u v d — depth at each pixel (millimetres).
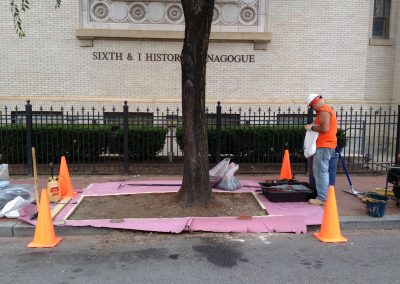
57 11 12242
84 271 4684
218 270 4699
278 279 4453
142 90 12641
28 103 9516
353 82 13141
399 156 7617
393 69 14031
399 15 13758
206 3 6254
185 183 6844
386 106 13992
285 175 8656
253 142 10117
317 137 6910
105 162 10188
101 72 12516
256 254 5207
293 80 12969
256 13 12617
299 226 6094
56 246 5508
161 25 12367
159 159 10680
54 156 9938
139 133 10117
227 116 12031
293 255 5180
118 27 12297
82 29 12156
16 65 12297
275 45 12820
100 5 12266
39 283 4359
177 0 12281
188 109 6676
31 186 7199
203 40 6461
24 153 9852
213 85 12797
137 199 7297
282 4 12719
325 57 12984
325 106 6895
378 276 4543
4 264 4895
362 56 13102
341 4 12883
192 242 5648
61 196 7293
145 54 12562
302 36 12859
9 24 12164
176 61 12633
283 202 7125
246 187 8211
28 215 6262
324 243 5637
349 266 4828
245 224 6129
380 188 8086
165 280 4426
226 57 12742
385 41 13906
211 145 10055
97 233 5961
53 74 12406
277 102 12859
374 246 5547
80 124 10109
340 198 7641
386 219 6371
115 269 4734
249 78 12859
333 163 7254
